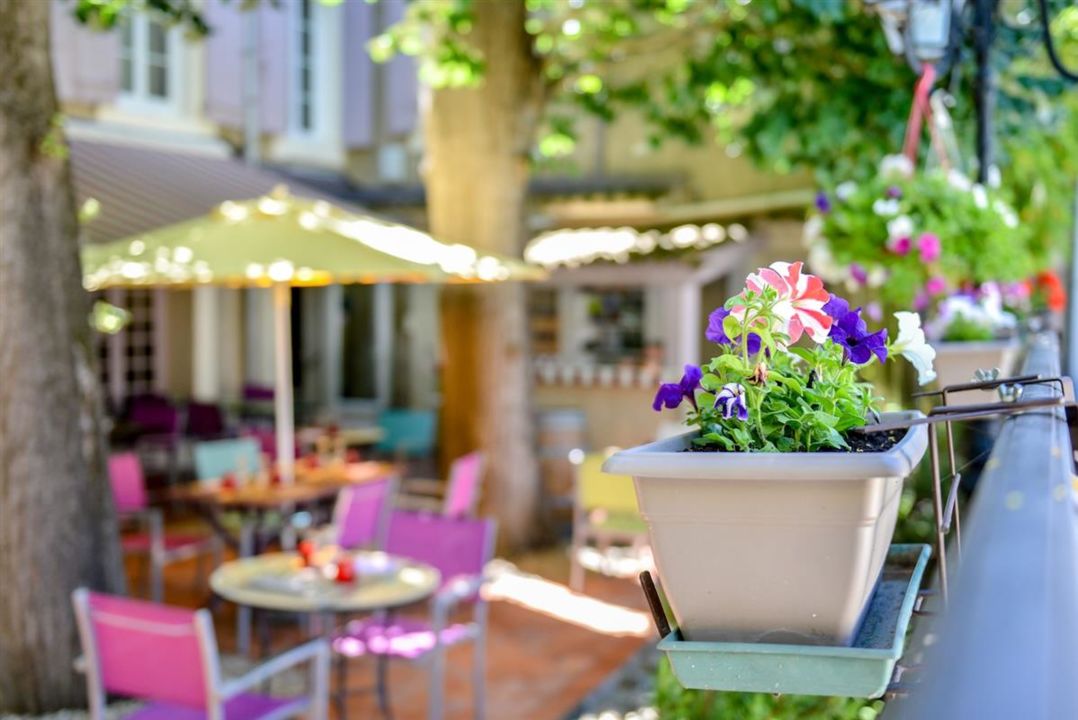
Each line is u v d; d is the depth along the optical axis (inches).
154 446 471.2
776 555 51.8
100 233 356.8
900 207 155.2
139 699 223.8
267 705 186.4
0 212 211.8
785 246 534.3
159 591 315.6
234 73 554.3
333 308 631.8
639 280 439.2
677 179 571.8
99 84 482.3
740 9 330.6
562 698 253.1
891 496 55.3
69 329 220.7
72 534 219.6
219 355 570.9
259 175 513.3
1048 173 287.1
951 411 57.2
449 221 389.4
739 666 52.3
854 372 65.6
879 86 304.8
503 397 399.5
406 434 487.5
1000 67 200.1
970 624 27.6
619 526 354.0
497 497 399.2
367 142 619.8
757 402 59.2
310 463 337.4
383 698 231.9
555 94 402.0
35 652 215.5
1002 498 39.9
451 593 225.8
